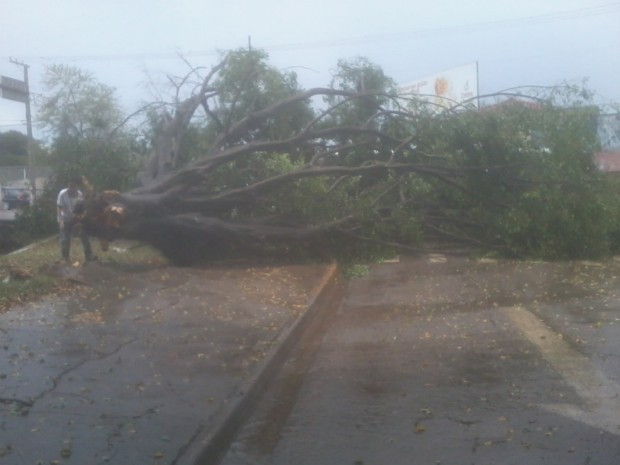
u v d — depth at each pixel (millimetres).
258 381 8914
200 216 17906
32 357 9250
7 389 7914
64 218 16062
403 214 18953
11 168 60750
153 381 8555
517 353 10445
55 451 6332
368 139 19672
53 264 14977
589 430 7285
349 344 11508
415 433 7371
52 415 7203
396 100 18828
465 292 15805
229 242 18484
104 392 8031
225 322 11961
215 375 8953
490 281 17016
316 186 18594
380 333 12211
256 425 7891
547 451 6766
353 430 7543
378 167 17938
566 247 19844
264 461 6848
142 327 11266
